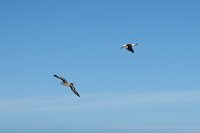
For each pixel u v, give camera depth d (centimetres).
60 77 4534
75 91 4462
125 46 5266
